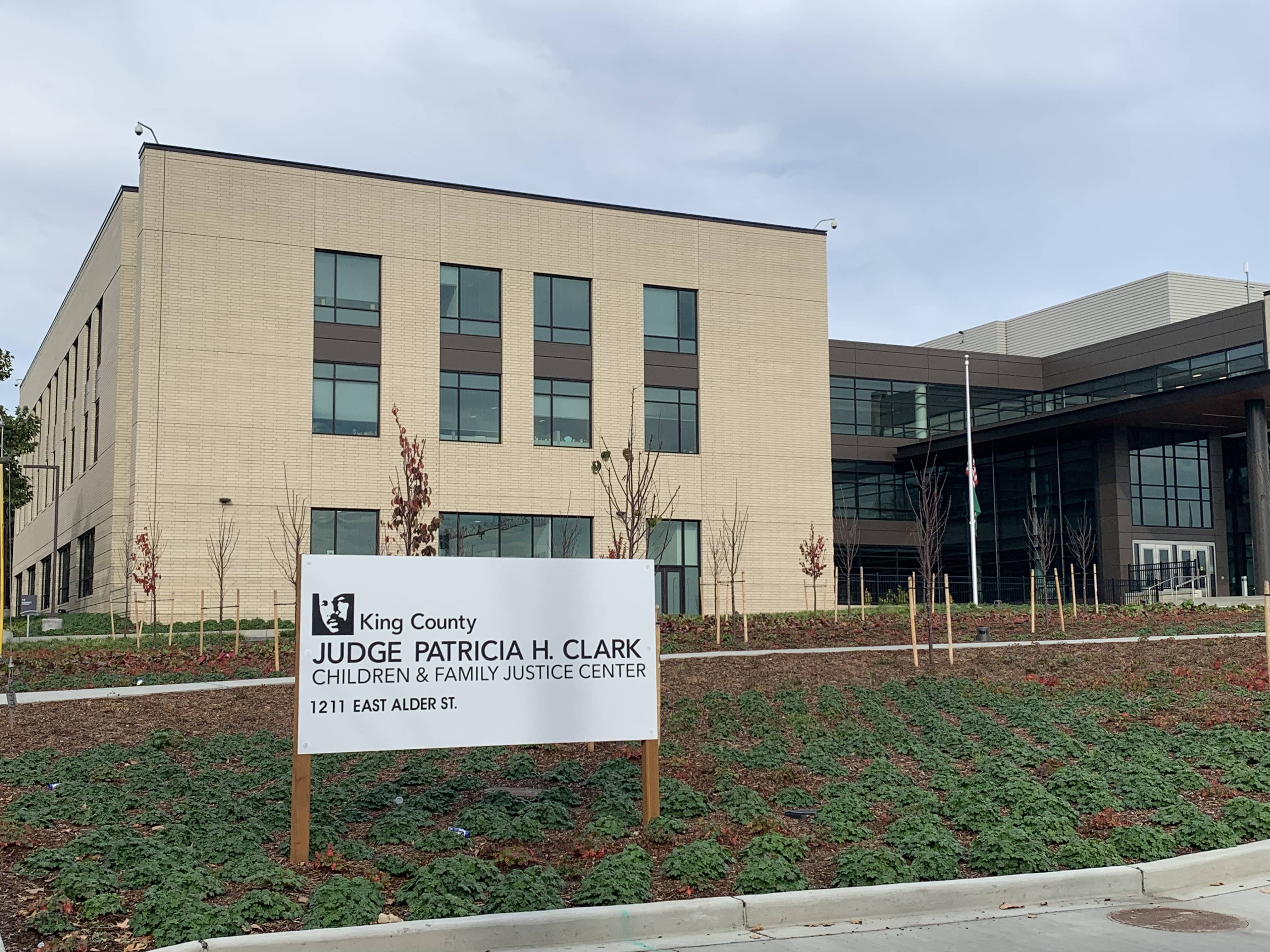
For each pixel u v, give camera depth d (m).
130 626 31.78
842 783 11.25
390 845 9.25
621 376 37.97
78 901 7.55
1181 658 19.08
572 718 9.36
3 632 24.58
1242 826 9.68
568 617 9.44
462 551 35.22
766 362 40.00
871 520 49.84
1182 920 7.62
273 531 33.62
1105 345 52.16
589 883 7.81
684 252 39.34
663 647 23.39
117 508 35.41
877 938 7.23
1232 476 47.41
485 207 37.00
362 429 34.88
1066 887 8.24
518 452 36.38
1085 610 31.08
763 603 38.75
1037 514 47.12
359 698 8.84
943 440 47.91
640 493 26.28
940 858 8.48
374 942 6.82
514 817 9.98
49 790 10.98
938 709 15.30
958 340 69.69
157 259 33.47
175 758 12.56
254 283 34.28
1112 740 12.85
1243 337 46.16
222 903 7.61
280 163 34.94
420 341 35.72
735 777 11.52
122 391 35.88
